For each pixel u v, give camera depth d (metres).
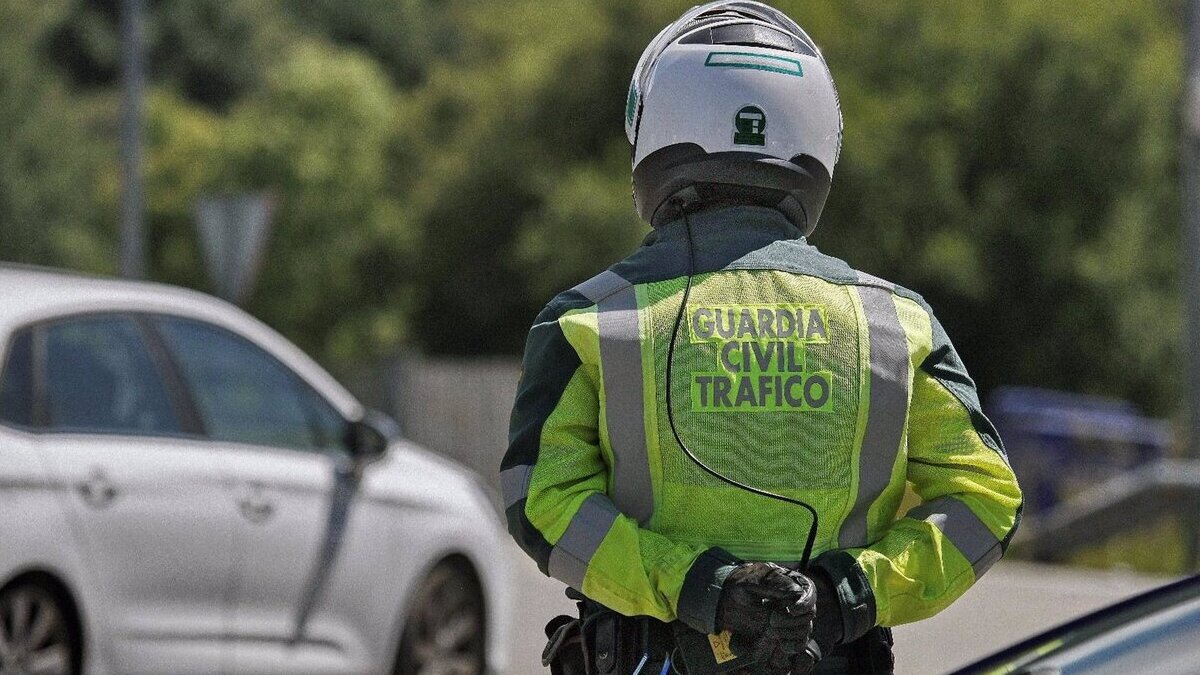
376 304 100.81
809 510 5.66
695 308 5.75
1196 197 31.42
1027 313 61.94
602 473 5.77
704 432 5.65
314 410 15.95
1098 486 35.84
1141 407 62.59
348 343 98.44
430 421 38.62
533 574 24.50
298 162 104.12
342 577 15.50
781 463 5.65
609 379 5.68
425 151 94.00
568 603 22.41
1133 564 29.50
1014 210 61.56
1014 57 61.62
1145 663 5.50
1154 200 62.34
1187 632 5.56
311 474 15.42
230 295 29.73
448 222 76.94
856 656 5.78
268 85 116.69
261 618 14.75
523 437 5.76
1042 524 29.77
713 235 5.91
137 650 13.77
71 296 14.20
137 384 14.38
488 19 91.69
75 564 13.32
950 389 5.84
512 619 21.23
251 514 14.72
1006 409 37.44
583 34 72.38
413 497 16.39
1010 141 62.03
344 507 15.61
